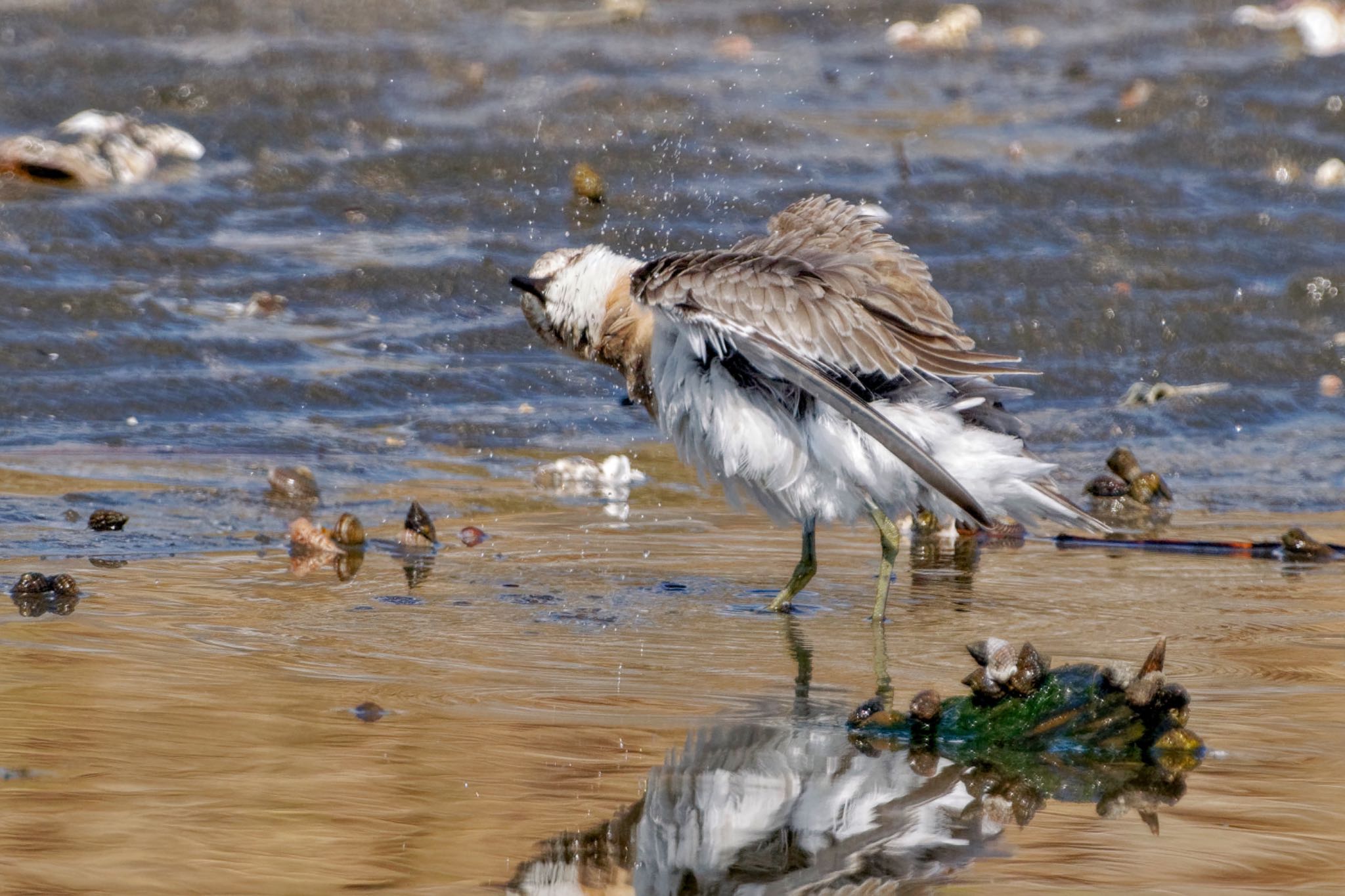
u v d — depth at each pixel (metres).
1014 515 9.78
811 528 10.02
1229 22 27.25
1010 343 16.73
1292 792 7.12
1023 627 9.66
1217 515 12.86
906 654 9.06
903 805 6.94
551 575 10.59
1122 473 13.42
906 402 9.41
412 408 14.80
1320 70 24.25
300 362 15.25
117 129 19.16
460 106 20.95
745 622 9.69
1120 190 20.25
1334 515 12.91
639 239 17.91
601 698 8.14
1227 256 18.78
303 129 19.94
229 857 6.20
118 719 7.54
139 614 9.28
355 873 6.13
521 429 14.46
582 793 6.93
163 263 16.70
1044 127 22.38
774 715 7.99
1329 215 19.83
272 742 7.34
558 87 21.66
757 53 24.67
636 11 25.72
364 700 7.95
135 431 13.62
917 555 11.56
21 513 11.46
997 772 7.36
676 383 9.65
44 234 16.72
